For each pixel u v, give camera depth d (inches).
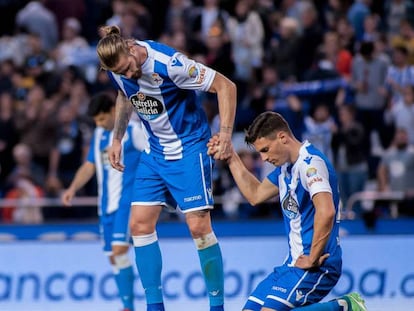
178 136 838.5
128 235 1106.7
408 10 1909.4
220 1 1873.8
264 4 1827.0
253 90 1620.3
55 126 1549.0
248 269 1259.8
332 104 1585.9
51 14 1831.9
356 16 1851.6
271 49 1711.4
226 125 813.9
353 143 1486.2
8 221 1363.2
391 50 1781.5
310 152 775.1
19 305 1230.3
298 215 783.7
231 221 1309.1
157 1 1897.1
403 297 1273.4
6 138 1545.3
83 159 1534.2
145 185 857.5
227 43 1683.1
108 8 1859.0
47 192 1437.0
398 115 1599.4
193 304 1238.9
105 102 1110.4
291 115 1518.2
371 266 1270.9
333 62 1681.8
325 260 778.8
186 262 1247.5
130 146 1103.6
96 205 1396.4
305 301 785.6
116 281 1119.0
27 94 1626.5
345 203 1476.4
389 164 1483.8
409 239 1280.8
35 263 1237.7
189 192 839.7
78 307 1234.6
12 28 1959.9
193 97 843.4
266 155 776.9
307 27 1722.4
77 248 1244.5
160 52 805.2
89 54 1723.7
